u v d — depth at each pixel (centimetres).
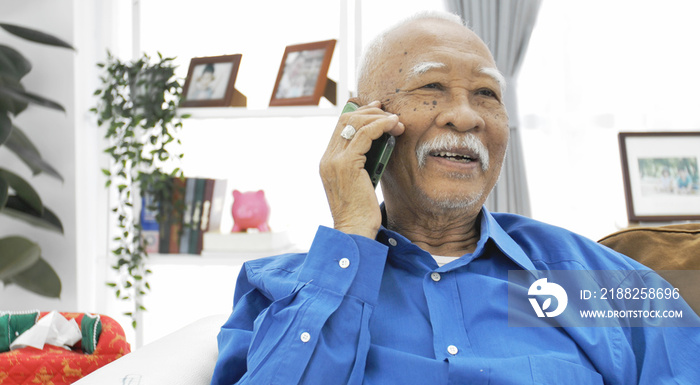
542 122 250
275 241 210
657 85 249
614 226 247
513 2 241
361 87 103
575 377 79
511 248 94
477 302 87
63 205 216
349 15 244
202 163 259
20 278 200
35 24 216
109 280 227
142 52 225
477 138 92
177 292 257
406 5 255
